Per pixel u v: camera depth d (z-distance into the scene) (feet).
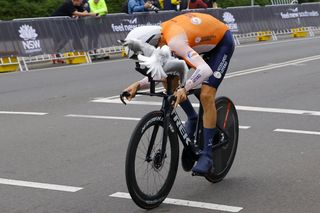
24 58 58.70
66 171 22.98
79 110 35.91
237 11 87.35
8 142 28.09
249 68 55.67
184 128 19.31
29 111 36.01
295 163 23.57
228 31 19.80
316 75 49.85
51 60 62.44
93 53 65.82
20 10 84.33
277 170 22.66
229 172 22.53
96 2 66.64
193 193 20.02
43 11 87.30
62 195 20.03
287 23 96.89
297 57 65.00
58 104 38.22
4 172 23.03
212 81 19.49
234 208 18.48
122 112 34.88
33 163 24.25
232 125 21.61
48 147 26.91
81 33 64.54
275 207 18.52
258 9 91.71
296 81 46.57
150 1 73.41
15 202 19.40
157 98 39.42
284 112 34.06
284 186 20.65
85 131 30.04
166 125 18.40
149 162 18.19
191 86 17.99
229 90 42.39
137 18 71.20
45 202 19.36
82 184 21.25
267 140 27.45
